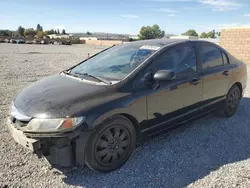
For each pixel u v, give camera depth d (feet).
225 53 16.47
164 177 10.18
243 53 48.96
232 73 16.33
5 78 30.30
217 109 15.87
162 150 12.39
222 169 10.75
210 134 14.37
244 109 18.86
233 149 12.64
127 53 13.32
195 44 14.37
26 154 11.82
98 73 12.35
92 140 9.86
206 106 14.70
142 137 11.66
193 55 13.99
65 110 9.45
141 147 12.66
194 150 12.46
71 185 9.62
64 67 42.96
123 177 10.19
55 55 72.38
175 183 9.77
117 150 10.68
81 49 117.39
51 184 9.65
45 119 9.28
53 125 9.19
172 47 13.07
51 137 9.21
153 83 11.64
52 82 12.10
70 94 10.28
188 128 15.19
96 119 9.68
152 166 10.98
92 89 10.57
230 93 16.61
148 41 14.42
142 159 11.53
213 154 12.10
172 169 10.76
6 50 90.07
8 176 10.04
